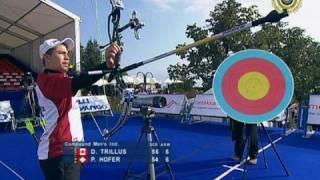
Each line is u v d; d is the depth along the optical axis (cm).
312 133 938
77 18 1330
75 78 249
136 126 1094
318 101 918
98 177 576
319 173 585
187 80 1638
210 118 1226
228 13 1504
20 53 2033
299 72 1731
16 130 1048
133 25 242
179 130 1034
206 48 1526
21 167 653
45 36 1656
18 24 1593
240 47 1438
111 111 1308
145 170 604
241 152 659
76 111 284
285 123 944
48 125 267
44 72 268
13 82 1956
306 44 1786
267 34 1593
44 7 1293
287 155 706
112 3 241
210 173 597
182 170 616
